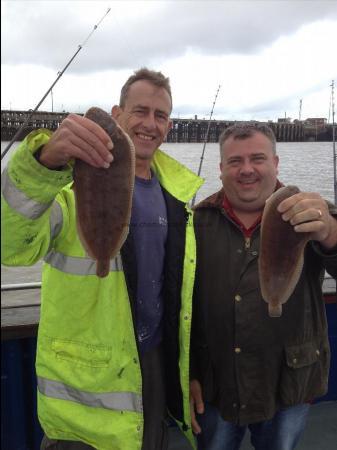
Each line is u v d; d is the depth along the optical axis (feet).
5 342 10.11
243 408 7.74
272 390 7.79
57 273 6.69
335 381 12.68
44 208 5.64
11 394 10.23
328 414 12.08
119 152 5.95
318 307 8.10
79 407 6.64
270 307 7.01
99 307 6.62
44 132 5.63
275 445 8.09
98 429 6.57
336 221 7.14
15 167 5.37
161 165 8.34
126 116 7.89
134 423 6.64
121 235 6.15
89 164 5.64
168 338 7.66
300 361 7.73
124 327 6.70
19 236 5.60
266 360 7.72
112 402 6.61
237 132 8.05
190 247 7.68
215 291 7.97
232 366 7.80
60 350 6.68
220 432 8.20
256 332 7.69
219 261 8.03
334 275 7.43
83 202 5.96
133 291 6.76
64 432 6.74
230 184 8.07
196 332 8.27
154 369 7.59
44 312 6.79
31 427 10.51
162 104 7.88
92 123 5.36
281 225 6.84
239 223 8.08
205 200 8.61
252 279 7.80
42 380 6.75
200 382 8.31
